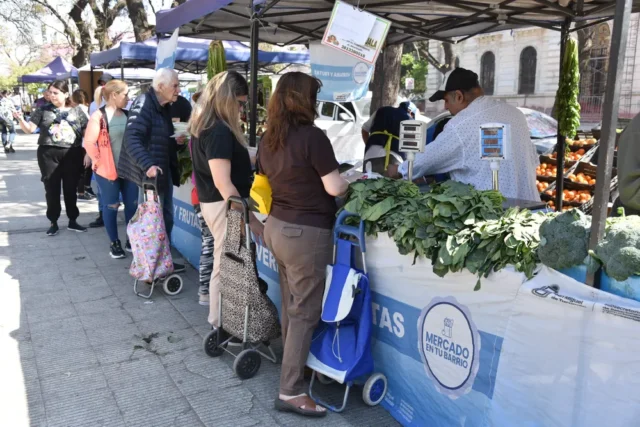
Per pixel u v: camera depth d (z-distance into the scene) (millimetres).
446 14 5152
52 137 6941
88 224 7879
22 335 4109
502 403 2266
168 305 4742
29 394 3268
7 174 13391
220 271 3514
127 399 3215
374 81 9047
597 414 1913
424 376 2748
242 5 5094
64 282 5344
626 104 21719
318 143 2783
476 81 3543
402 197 2904
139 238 4773
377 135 5109
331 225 2990
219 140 3324
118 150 5875
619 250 1801
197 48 10828
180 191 6164
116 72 14625
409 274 2768
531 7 4926
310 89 2824
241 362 3398
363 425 2936
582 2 4801
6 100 18609
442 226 2494
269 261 4094
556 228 1991
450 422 2590
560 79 5715
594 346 1899
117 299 4887
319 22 5840
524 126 3467
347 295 2836
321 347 3090
